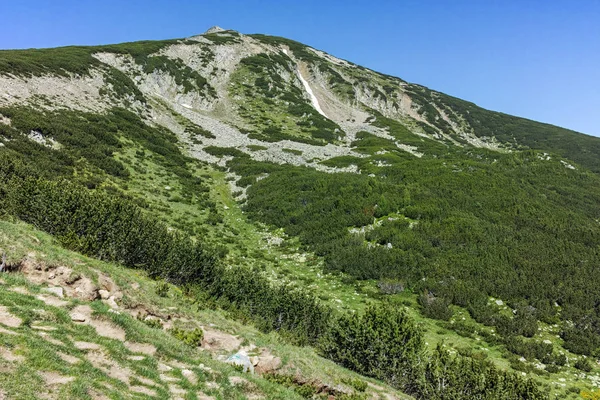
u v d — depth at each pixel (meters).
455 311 27.39
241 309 21.69
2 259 12.59
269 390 12.66
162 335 13.24
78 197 21.02
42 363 8.36
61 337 9.94
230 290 22.83
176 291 19.80
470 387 16.59
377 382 17.33
